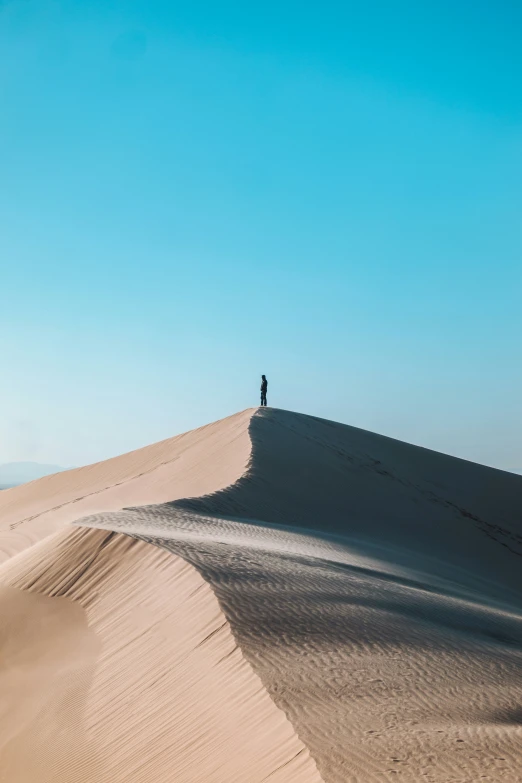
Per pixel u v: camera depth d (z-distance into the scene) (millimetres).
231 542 18297
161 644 11617
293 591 13359
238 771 7316
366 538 27141
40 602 15695
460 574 25844
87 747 9602
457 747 7375
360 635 11516
